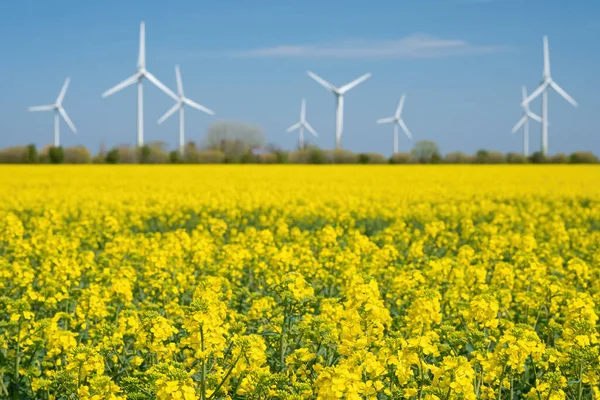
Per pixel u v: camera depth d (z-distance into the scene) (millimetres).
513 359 7164
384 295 12555
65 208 27578
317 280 13406
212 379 7215
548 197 35062
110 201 31000
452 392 6648
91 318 10414
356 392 5668
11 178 47000
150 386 6805
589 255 17172
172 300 12156
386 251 14867
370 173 55719
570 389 8203
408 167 67250
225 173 54875
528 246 16328
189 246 15523
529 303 11133
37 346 8641
